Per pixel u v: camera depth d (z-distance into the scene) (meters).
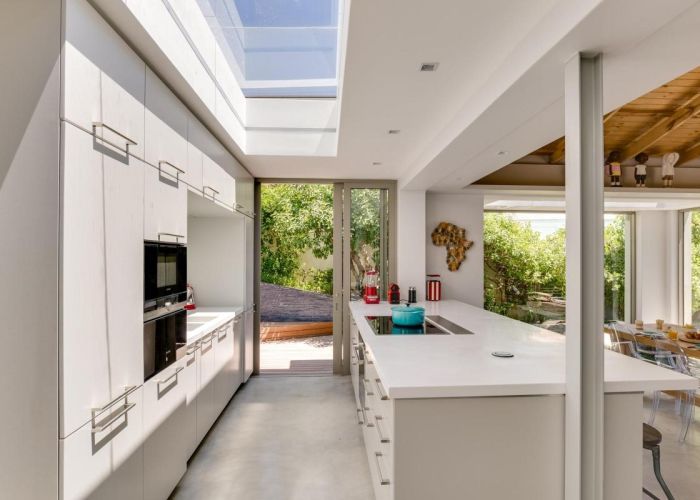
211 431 3.41
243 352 4.43
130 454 1.85
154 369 2.10
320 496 2.47
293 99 3.88
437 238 5.03
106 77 1.65
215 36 2.80
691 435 3.42
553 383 1.62
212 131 3.16
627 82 1.89
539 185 5.04
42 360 1.38
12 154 1.38
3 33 1.39
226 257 4.34
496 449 1.61
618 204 6.02
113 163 1.70
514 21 1.68
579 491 1.54
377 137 3.24
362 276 5.04
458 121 2.68
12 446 1.38
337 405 4.01
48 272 1.38
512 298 8.53
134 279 1.88
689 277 6.53
